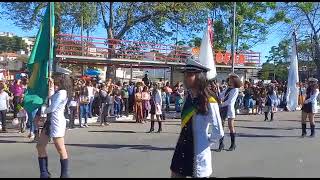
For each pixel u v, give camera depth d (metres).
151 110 15.98
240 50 39.34
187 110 4.86
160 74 49.50
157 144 12.80
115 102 20.64
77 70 38.22
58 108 7.71
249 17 40.50
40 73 10.04
